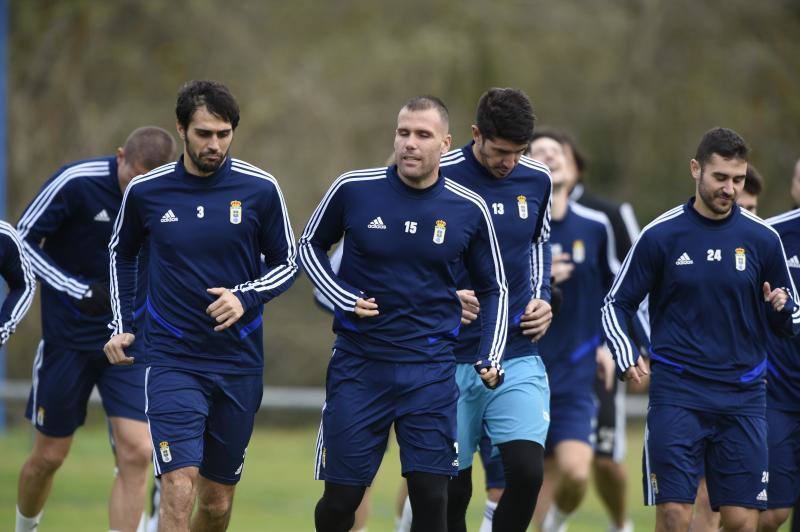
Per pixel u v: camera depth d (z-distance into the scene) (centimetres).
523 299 2322
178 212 2128
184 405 2105
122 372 2542
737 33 7750
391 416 2108
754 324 2241
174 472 2078
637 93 7712
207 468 2236
